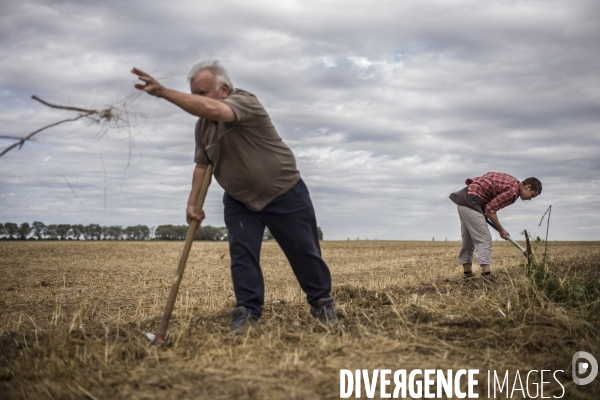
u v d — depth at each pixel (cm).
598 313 477
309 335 402
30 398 297
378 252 2222
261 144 405
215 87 394
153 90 350
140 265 1368
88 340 412
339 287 671
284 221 427
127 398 283
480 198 807
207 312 532
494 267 1080
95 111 346
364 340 384
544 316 458
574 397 317
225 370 317
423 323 447
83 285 888
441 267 1195
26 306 661
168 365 335
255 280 426
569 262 1104
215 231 5303
